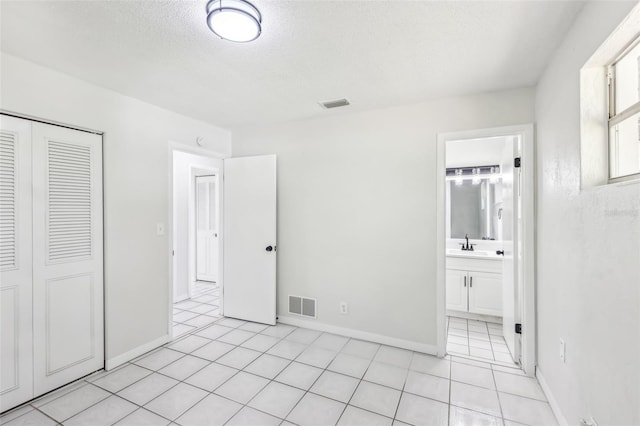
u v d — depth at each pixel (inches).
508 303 108.7
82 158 89.7
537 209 88.8
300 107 111.7
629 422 42.1
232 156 144.8
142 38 67.1
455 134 100.9
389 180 111.3
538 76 85.0
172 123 116.5
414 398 79.8
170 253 115.2
